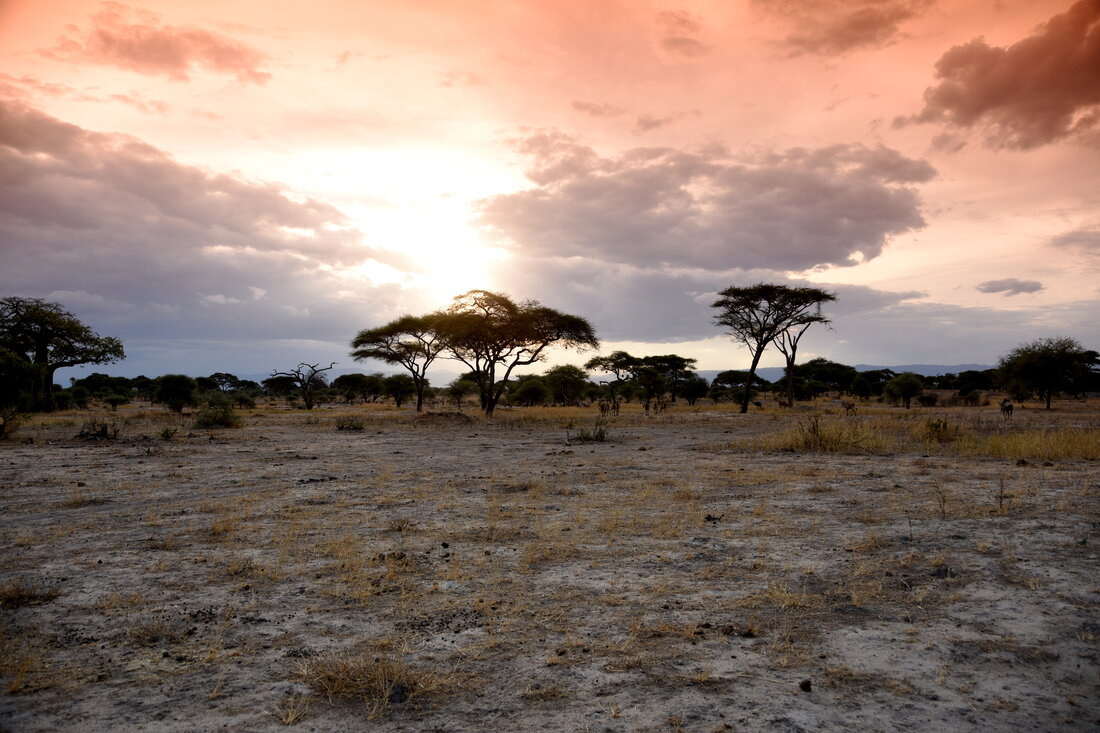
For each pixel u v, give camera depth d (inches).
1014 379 1815.9
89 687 139.6
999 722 121.2
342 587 208.4
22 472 519.8
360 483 455.5
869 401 2893.7
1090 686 134.9
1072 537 257.4
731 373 3656.5
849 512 320.5
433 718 125.8
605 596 198.4
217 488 434.0
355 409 2396.7
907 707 127.5
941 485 397.4
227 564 238.2
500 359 1560.0
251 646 162.2
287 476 496.7
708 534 279.7
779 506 342.0
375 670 145.7
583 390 2605.8
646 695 134.2
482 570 228.2
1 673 146.2
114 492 415.8
